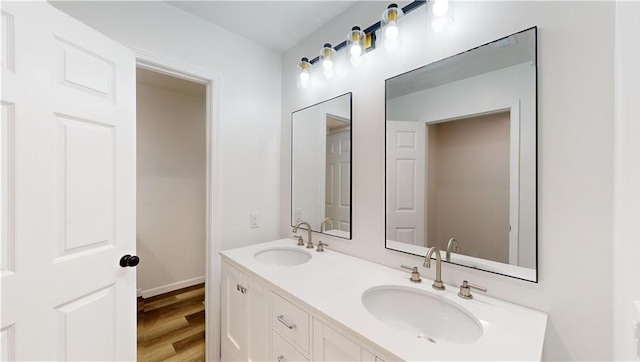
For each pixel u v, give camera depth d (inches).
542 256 37.7
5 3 34.4
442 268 48.8
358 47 57.2
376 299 46.0
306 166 78.2
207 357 72.8
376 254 59.1
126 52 51.1
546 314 36.9
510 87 40.9
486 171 44.5
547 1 37.5
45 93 38.4
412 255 52.8
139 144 109.3
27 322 36.4
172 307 102.3
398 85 55.1
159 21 63.1
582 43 34.6
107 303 47.3
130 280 51.1
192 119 123.6
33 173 37.2
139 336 83.0
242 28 74.6
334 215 69.2
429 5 47.3
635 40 25.7
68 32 41.3
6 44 34.5
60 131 40.4
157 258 113.9
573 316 35.0
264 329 50.7
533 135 38.6
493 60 42.6
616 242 31.1
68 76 41.3
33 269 37.0
